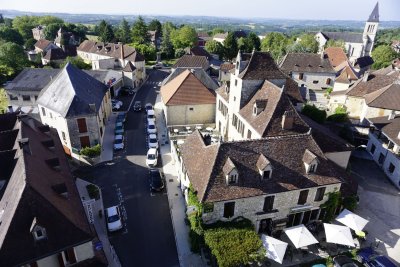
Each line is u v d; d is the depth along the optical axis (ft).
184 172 120.06
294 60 289.74
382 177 145.18
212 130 184.96
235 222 100.63
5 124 135.03
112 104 226.99
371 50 455.63
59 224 78.89
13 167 98.48
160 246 103.65
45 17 634.84
